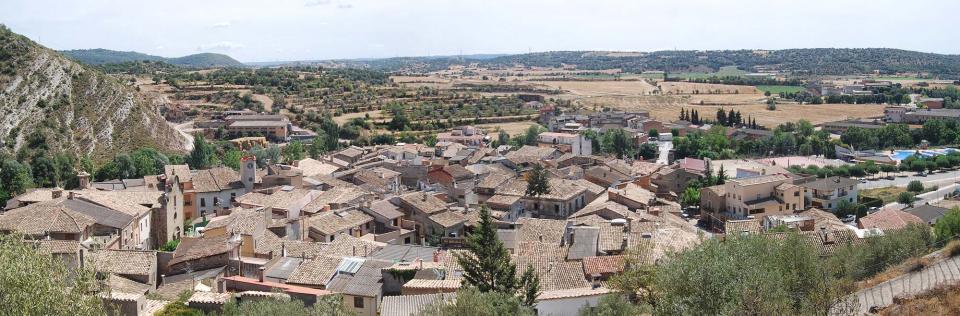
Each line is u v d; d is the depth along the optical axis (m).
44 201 100.69
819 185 158.75
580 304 64.19
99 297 48.22
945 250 74.44
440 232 108.25
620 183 155.62
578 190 137.00
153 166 190.50
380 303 69.06
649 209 122.69
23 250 44.41
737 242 54.28
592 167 177.75
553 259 80.44
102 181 173.62
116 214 97.50
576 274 72.75
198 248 80.00
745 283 46.16
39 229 88.81
